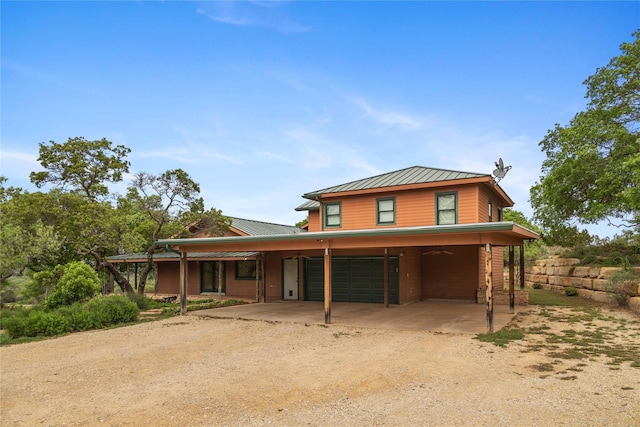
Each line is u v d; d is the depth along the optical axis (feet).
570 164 54.34
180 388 20.39
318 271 61.67
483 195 54.13
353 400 18.11
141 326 40.16
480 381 20.26
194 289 72.38
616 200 52.95
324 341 31.40
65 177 66.64
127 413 17.29
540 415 15.62
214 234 66.64
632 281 44.57
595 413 15.66
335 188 61.11
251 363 25.07
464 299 56.54
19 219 56.80
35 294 65.62
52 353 29.37
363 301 57.47
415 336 32.60
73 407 18.22
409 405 17.22
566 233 65.26
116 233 62.03
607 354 25.05
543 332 32.55
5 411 17.99
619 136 50.85
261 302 60.75
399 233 35.24
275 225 84.12
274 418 16.29
